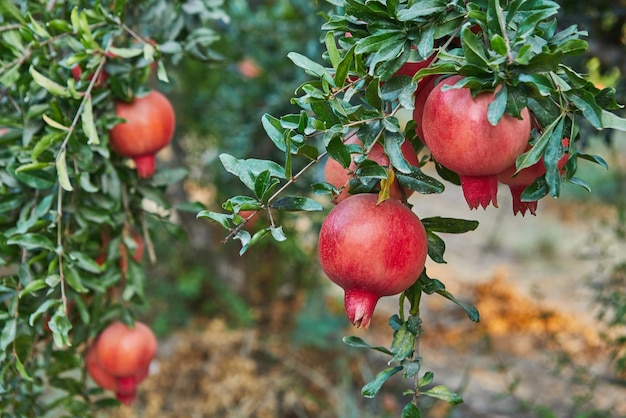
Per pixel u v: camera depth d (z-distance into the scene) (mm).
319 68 1325
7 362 1608
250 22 3568
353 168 1301
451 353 4648
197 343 4414
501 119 1209
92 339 1736
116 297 1766
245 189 3875
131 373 1730
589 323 4699
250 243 1281
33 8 1673
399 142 1260
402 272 1239
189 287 4680
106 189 1639
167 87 1809
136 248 1686
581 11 2268
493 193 1248
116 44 1709
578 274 5941
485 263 6375
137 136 1618
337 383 4188
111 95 1617
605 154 5367
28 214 1617
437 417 3908
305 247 4672
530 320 4824
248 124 3742
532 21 1210
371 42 1268
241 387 4070
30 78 1609
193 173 4750
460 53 1248
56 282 1549
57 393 3246
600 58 2266
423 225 1302
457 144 1216
